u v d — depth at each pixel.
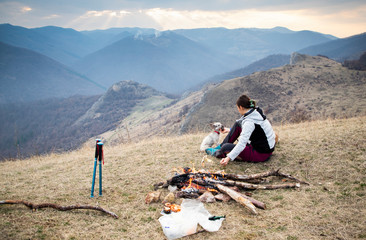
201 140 8.39
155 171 5.83
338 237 3.14
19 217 3.87
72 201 4.52
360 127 7.11
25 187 5.32
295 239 3.18
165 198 4.32
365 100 111.94
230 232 3.43
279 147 6.56
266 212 3.88
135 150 7.90
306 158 5.67
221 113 131.38
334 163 5.22
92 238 3.40
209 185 4.61
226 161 5.06
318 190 4.39
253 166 5.59
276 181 4.99
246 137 5.05
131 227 3.67
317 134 7.11
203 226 3.54
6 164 9.41
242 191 4.62
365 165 4.89
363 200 3.89
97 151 4.69
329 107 111.94
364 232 3.17
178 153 6.98
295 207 3.94
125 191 4.93
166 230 3.45
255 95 141.38
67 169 6.71
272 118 115.81
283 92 139.50
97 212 4.12
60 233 3.49
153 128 163.50
